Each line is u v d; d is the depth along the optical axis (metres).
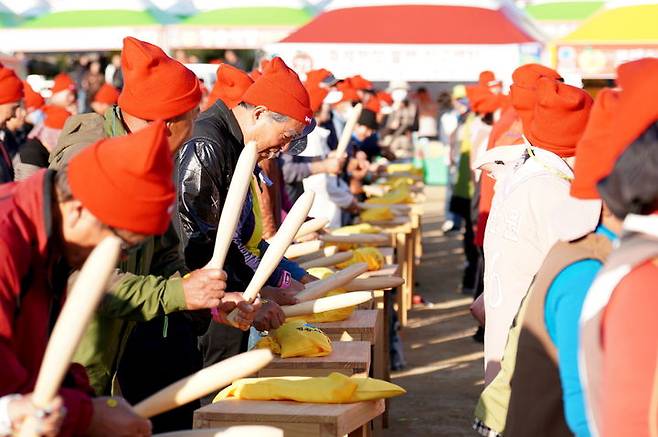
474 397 6.86
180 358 3.98
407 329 9.17
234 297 3.58
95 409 2.37
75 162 2.38
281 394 3.34
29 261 2.37
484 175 7.27
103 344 3.29
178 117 3.54
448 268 12.73
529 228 3.42
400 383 7.27
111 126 3.51
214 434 2.49
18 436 2.16
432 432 6.06
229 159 4.17
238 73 5.09
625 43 8.53
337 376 3.38
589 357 2.14
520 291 3.43
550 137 3.52
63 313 2.12
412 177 13.19
